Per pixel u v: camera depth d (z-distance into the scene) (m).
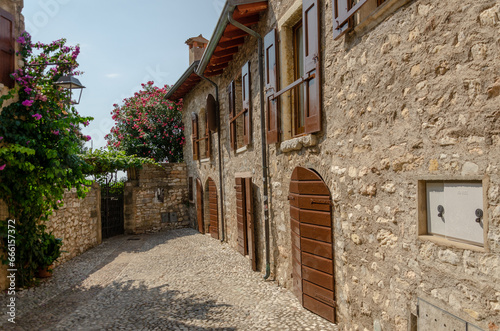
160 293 5.40
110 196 11.99
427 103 2.41
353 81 3.31
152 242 10.38
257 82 6.17
